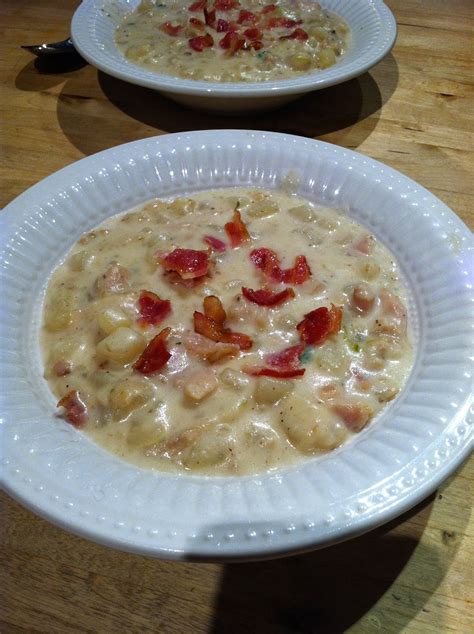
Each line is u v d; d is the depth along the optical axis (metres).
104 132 0.43
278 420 0.24
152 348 0.26
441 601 0.22
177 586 0.22
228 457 0.23
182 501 0.20
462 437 0.21
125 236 0.32
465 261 0.27
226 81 0.46
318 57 0.47
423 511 0.24
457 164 0.40
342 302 0.28
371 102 0.46
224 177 0.34
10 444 0.21
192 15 0.55
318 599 0.22
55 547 0.23
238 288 0.29
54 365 0.26
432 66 0.50
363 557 0.23
